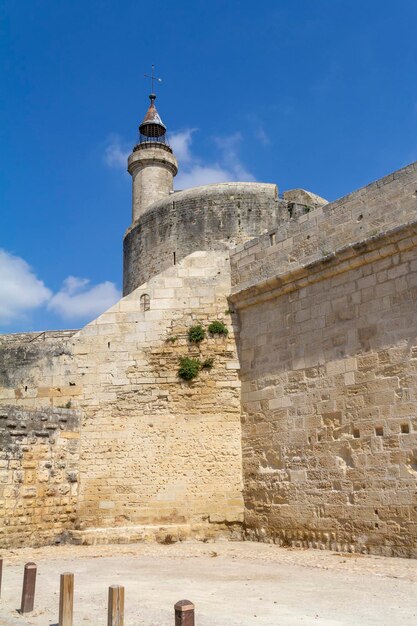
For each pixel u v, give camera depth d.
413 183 15.33
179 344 19.88
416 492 13.82
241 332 19.78
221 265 20.55
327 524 15.77
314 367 16.97
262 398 18.50
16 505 17.02
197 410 19.27
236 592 10.38
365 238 16.17
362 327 15.84
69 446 18.84
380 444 14.83
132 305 20.48
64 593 8.46
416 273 14.78
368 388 15.37
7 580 11.90
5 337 26.27
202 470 18.77
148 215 37.75
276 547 16.42
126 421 19.42
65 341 20.48
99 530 17.98
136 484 18.80
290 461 17.17
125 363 19.97
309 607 9.20
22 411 17.81
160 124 48.44
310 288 17.56
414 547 13.67
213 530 18.28
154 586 11.01
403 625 8.06
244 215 35.06
